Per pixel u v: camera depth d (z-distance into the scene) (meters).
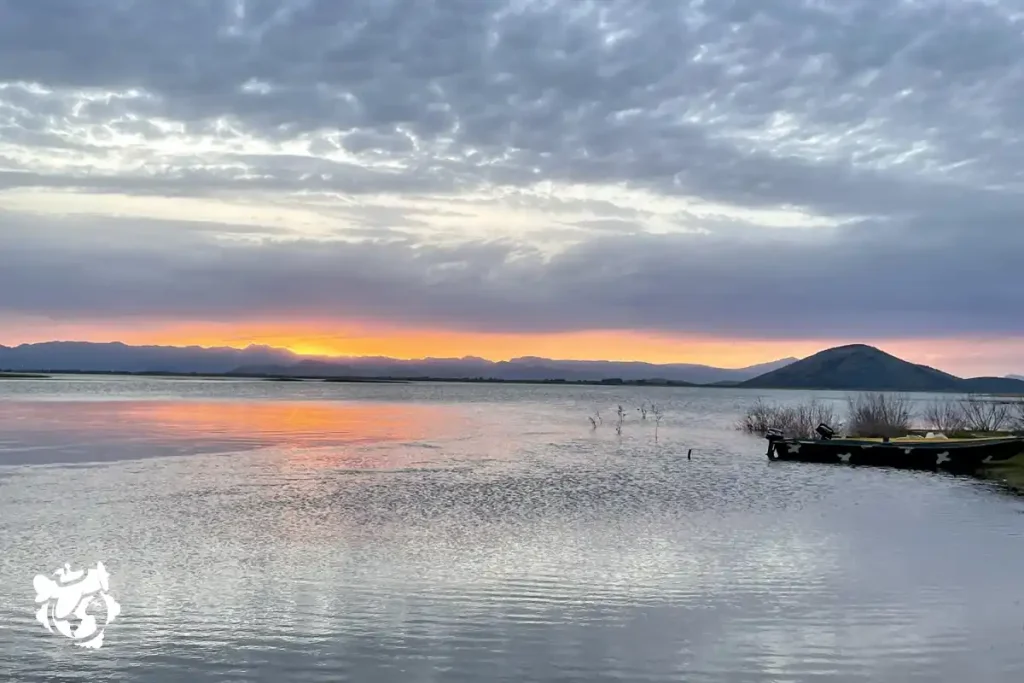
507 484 31.53
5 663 12.43
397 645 13.13
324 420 71.75
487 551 19.64
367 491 29.20
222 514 24.31
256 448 44.25
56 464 35.38
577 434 60.50
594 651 12.93
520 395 197.38
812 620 14.41
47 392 138.62
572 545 20.36
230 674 12.00
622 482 32.47
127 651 12.89
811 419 56.56
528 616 14.59
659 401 158.88
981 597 15.77
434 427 65.50
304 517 24.00
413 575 17.34
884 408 51.16
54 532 21.55
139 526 22.42
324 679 11.84
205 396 129.88
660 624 14.17
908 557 19.08
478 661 12.50
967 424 53.44
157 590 16.22
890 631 13.84
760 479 33.84
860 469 37.91
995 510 25.89
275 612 14.76
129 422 62.59
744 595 15.91
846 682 11.80
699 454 45.03
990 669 12.26
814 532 22.12
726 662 12.51
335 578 17.09
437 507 25.97
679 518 24.28
